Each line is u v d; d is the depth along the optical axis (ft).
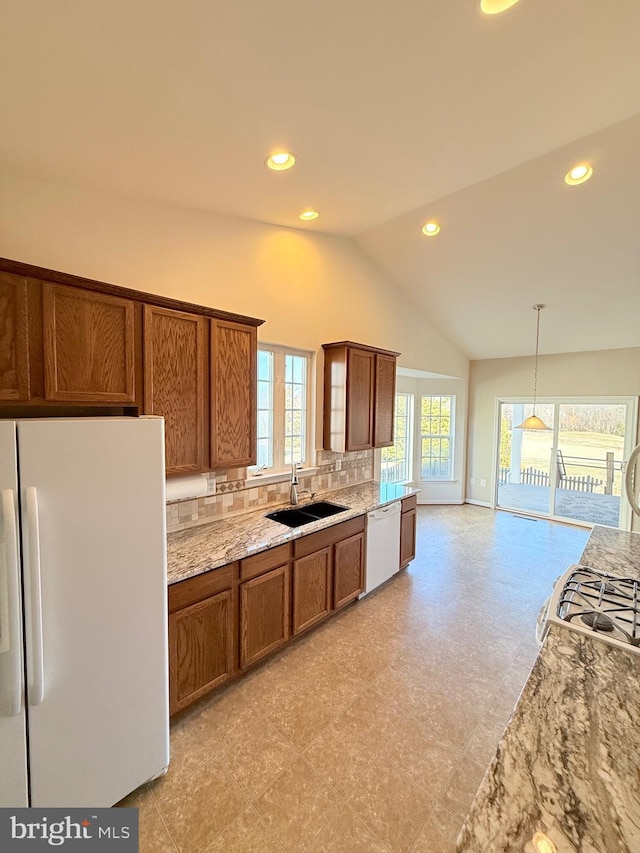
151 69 4.29
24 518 3.99
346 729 6.45
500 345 18.90
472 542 16.01
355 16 3.99
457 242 11.80
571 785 2.48
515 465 21.45
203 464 7.52
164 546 5.24
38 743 4.25
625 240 10.37
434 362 18.11
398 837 4.80
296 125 5.72
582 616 4.74
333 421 11.64
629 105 6.40
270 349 10.36
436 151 6.97
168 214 7.92
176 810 5.10
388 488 13.25
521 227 10.66
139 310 6.35
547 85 5.50
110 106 4.82
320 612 9.21
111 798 4.86
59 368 5.41
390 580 12.37
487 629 9.52
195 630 6.53
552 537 16.66
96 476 4.55
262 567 7.67
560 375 18.71
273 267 10.09
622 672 3.69
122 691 4.91
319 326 11.51
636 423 16.69
